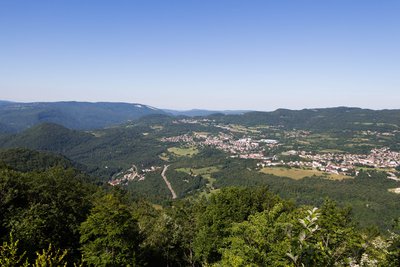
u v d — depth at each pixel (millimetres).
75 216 36719
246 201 35906
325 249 7832
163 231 39688
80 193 43500
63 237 33750
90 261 27891
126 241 29500
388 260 9156
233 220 33531
